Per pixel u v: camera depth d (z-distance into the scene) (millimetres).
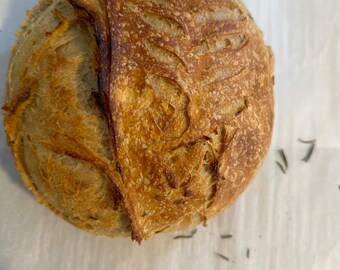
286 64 405
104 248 346
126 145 264
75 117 267
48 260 336
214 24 285
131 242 352
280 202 382
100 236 346
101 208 283
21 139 289
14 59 289
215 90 280
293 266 372
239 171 302
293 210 382
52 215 342
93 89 266
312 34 409
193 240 363
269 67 329
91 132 267
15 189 338
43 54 272
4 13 351
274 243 374
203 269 360
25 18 320
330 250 378
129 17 265
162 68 265
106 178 274
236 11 305
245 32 302
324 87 405
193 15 281
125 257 349
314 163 393
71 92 266
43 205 323
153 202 281
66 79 267
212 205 300
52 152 276
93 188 277
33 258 333
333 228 383
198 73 275
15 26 351
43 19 282
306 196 386
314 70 406
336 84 406
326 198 388
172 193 281
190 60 273
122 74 258
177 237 360
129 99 262
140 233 282
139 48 263
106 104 258
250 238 372
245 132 296
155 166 271
